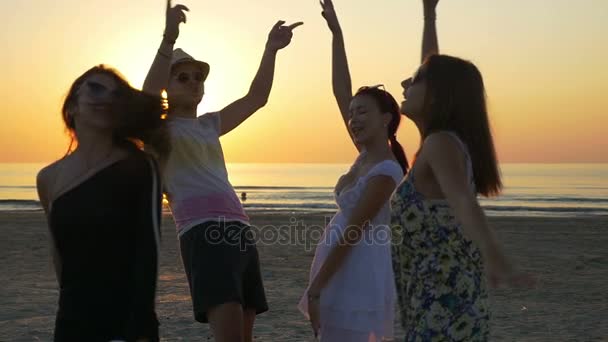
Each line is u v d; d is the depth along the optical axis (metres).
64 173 3.23
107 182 3.17
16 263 13.53
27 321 8.07
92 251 3.14
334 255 4.23
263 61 5.22
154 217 3.17
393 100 4.41
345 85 5.02
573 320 8.26
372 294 4.29
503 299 9.56
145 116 3.28
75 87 3.32
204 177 4.54
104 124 3.23
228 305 4.31
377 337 4.34
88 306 3.13
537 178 156.00
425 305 3.36
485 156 3.33
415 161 3.43
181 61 4.66
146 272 3.12
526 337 7.38
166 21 4.39
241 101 5.11
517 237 20.34
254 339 7.27
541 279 11.67
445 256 3.34
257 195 68.88
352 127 4.38
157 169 3.22
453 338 3.32
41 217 30.06
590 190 87.81
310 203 51.84
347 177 4.52
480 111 3.34
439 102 3.31
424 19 4.70
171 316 8.36
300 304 4.62
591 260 14.72
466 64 3.37
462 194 3.11
